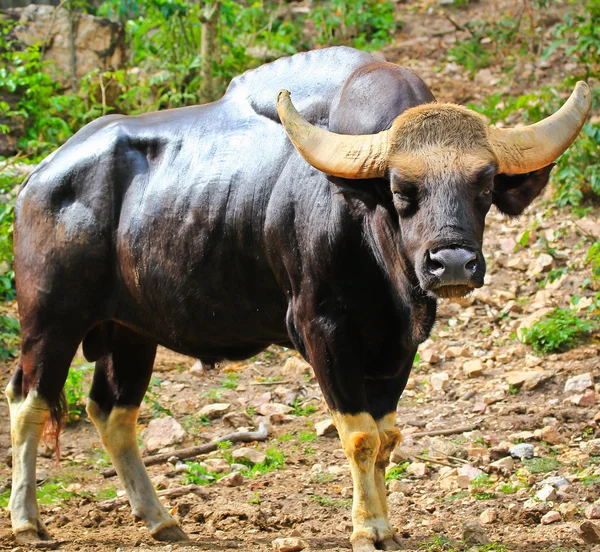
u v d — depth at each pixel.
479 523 16.27
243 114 16.59
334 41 43.06
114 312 17.52
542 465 19.47
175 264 16.42
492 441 21.03
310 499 18.67
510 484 18.72
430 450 20.59
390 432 15.51
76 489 20.12
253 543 16.19
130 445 17.98
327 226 14.59
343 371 14.73
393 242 13.98
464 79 39.66
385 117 14.52
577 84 14.56
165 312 16.83
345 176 13.69
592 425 21.16
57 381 17.42
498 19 44.44
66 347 17.39
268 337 16.67
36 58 36.00
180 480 20.14
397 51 42.72
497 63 40.59
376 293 14.65
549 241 29.33
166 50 38.47
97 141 17.50
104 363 18.28
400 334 14.82
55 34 37.81
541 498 17.52
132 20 41.28
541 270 28.11
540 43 40.12
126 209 17.00
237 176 16.00
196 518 17.91
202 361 17.73
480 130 13.68
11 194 30.31
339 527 17.09
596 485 17.91
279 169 15.62
